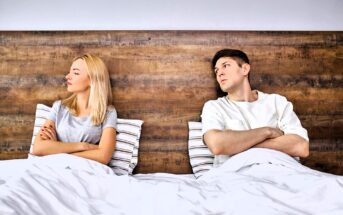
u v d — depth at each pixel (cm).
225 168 162
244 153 162
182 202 116
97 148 177
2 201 93
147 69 217
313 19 228
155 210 112
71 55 216
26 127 211
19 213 90
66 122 188
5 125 211
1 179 141
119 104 214
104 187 134
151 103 215
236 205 109
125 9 226
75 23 224
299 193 111
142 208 116
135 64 217
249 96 199
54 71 215
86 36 217
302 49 218
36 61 215
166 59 218
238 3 227
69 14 224
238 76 199
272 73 217
